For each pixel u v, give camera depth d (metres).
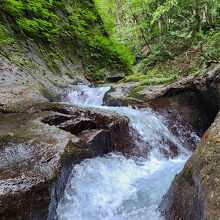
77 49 10.95
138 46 18.62
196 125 5.29
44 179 1.64
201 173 1.54
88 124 3.48
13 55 6.30
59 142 2.31
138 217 1.92
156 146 4.12
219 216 1.05
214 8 10.07
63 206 1.88
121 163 3.10
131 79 7.87
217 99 4.46
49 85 6.48
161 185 2.64
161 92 5.76
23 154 1.96
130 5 14.13
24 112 3.63
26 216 1.37
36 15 8.88
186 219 1.51
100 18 14.45
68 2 11.96
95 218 2.06
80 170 2.29
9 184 1.44
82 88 7.74
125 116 4.21
